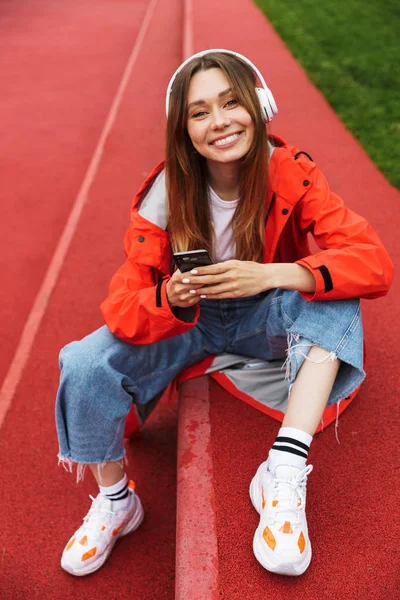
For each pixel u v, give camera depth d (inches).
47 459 107.8
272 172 73.8
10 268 163.2
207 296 70.0
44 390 122.9
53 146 236.4
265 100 71.4
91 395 72.2
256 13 365.7
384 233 140.9
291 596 63.7
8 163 224.4
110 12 487.8
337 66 258.4
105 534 84.7
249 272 67.7
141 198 77.8
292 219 77.4
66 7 522.6
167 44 364.5
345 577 65.1
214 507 74.1
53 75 329.1
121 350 75.0
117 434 76.5
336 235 72.4
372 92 228.2
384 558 66.6
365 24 318.7
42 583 87.7
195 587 65.5
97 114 266.1
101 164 216.5
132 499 86.4
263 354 86.0
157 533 93.0
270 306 78.2
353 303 70.4
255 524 71.6
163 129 239.9
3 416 117.3
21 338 137.9
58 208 191.0
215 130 69.6
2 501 100.6
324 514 72.3
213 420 86.0
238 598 64.1
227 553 68.6
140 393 81.7
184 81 69.9
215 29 332.5
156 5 499.8
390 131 195.8
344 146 189.0
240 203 75.0
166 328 72.7
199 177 75.6
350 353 67.2
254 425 85.0
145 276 76.6
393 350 100.7
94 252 166.1
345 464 78.7
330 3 370.6
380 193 159.8
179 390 92.1
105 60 349.1
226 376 88.0
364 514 71.9
